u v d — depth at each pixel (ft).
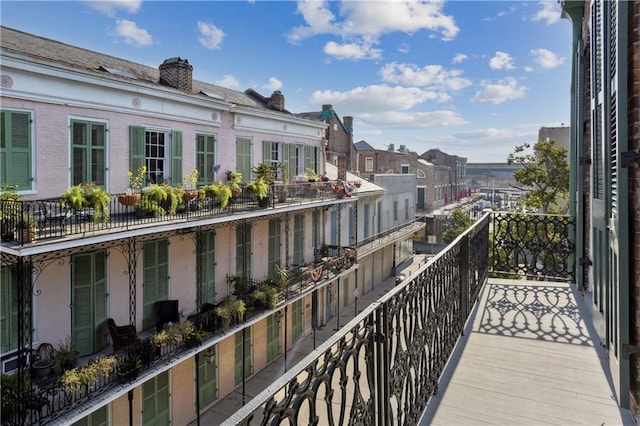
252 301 42.34
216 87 56.13
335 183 59.36
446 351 14.35
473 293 20.25
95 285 30.22
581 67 22.41
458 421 11.04
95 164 30.96
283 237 52.60
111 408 31.17
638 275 11.16
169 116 36.70
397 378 9.19
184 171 38.52
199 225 33.30
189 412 38.63
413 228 98.84
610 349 13.51
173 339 31.63
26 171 26.76
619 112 11.27
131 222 29.71
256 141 48.03
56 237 24.04
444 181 168.04
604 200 13.79
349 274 73.67
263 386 45.78
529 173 84.69
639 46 10.87
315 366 6.14
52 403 23.73
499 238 26.86
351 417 7.09
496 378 13.43
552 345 15.93
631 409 11.36
